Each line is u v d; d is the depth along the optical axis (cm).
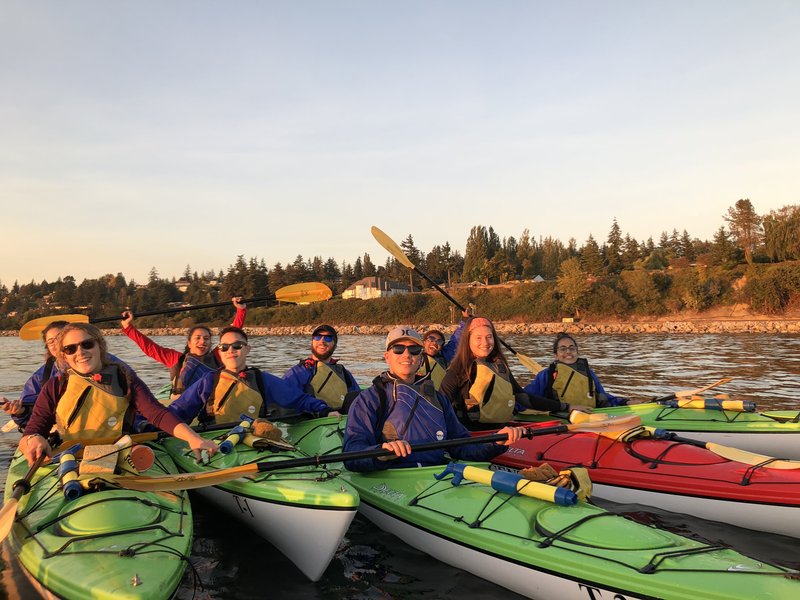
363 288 7144
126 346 3203
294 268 7719
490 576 315
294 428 546
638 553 272
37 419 364
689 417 565
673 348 2242
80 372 373
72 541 281
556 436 491
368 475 405
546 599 289
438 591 312
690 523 395
